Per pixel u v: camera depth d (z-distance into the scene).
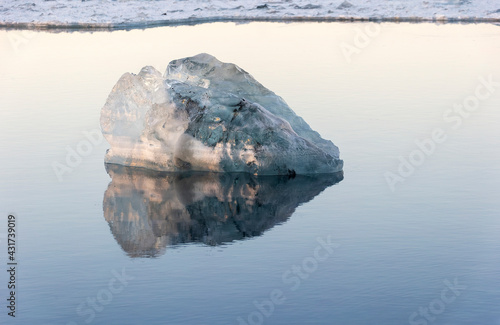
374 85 17.62
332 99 16.22
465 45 23.02
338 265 8.30
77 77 18.88
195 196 10.82
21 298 7.64
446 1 33.31
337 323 7.04
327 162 11.79
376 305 7.37
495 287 7.73
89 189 11.16
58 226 9.69
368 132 13.76
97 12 32.47
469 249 8.69
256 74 18.77
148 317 7.19
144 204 10.49
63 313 7.30
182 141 11.99
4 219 9.93
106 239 9.23
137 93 12.34
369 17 29.89
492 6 32.22
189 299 7.54
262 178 11.67
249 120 11.91
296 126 12.75
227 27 28.14
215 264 8.40
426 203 10.29
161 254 8.72
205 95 12.20
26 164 12.27
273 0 35.84
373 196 10.64
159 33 26.55
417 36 25.08
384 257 8.50
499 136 13.51
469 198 10.46
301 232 9.34
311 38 24.80
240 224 9.66
